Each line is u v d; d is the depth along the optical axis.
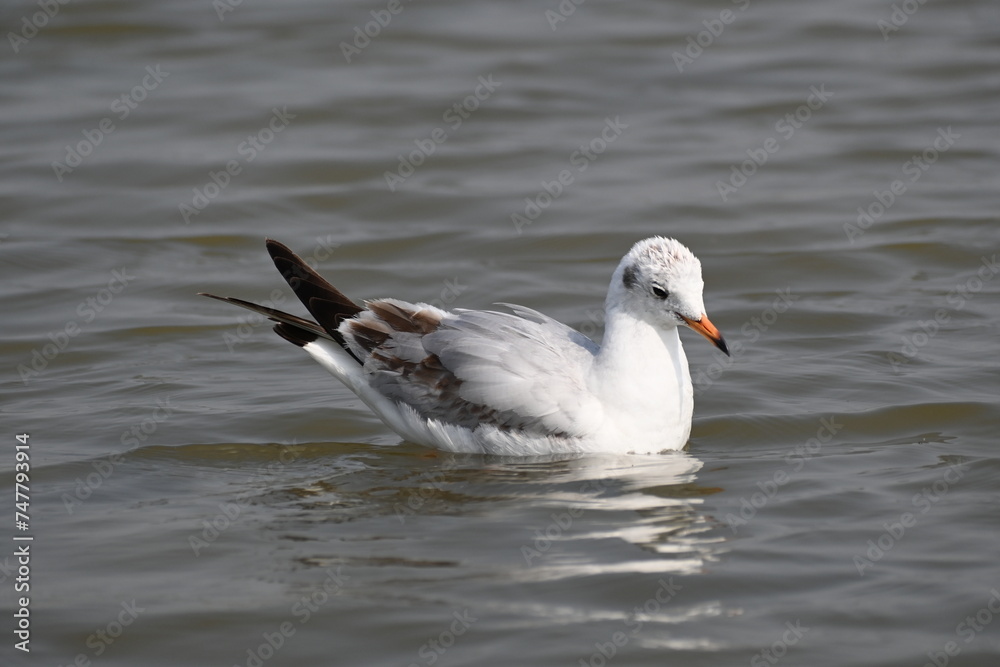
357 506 11.92
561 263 19.80
